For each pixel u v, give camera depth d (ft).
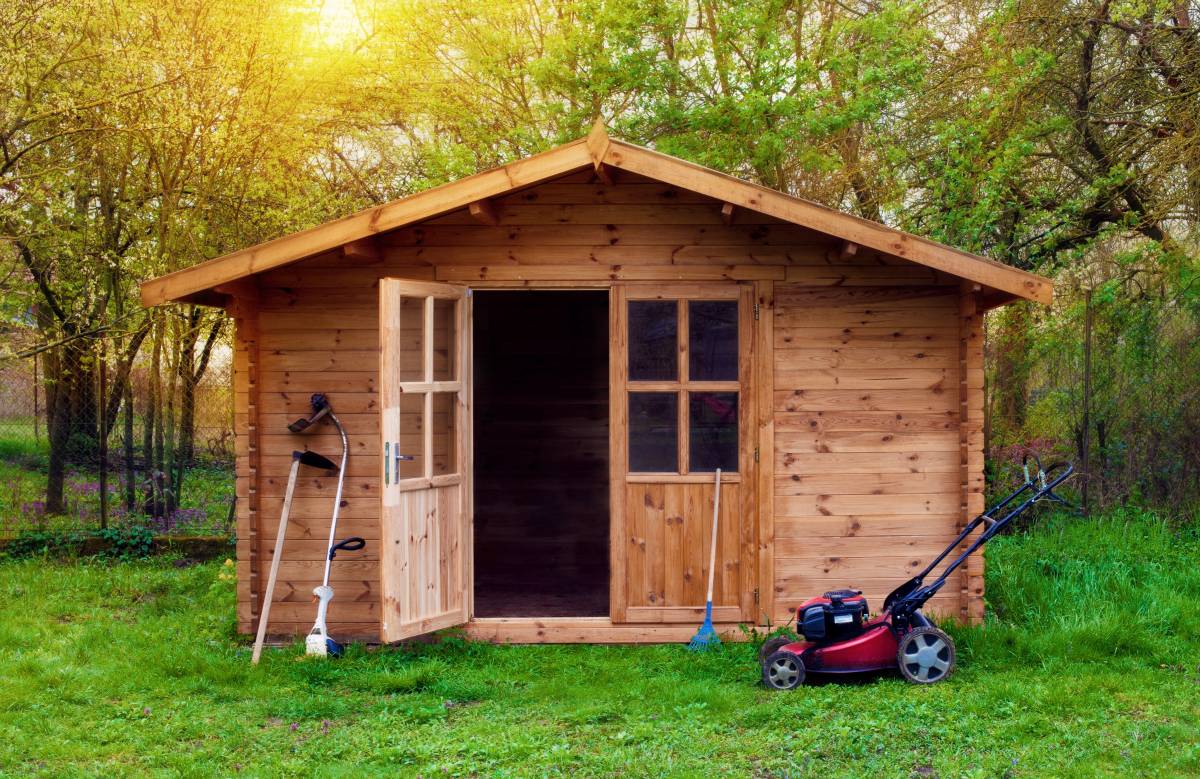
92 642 21.88
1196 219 34.68
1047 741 15.66
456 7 41.57
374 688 18.76
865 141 39.81
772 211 20.35
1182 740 15.62
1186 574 26.11
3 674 19.48
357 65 41.22
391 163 43.98
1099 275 36.83
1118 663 19.71
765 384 22.20
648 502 22.30
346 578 22.36
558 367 35.83
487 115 43.68
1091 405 33.94
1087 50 36.35
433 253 22.39
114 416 33.68
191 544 32.71
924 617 19.62
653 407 22.34
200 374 34.99
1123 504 33.27
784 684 18.75
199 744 16.05
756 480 22.20
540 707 17.80
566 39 40.06
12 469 33.55
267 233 36.37
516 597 26.17
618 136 39.27
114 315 34.14
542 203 22.31
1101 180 33.81
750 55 38.88
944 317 22.30
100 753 15.53
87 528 32.81
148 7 32.60
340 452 22.44
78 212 35.50
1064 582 24.86
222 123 32.65
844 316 22.29
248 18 33.35
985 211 33.50
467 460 22.58
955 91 37.81
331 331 22.47
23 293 36.06
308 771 14.78
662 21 37.96
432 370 21.57
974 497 22.03
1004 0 36.11
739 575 22.18
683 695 17.98
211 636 22.56
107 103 31.48
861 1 41.47
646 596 22.26
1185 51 34.91
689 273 22.26
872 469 22.21
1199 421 33.50
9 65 30.30
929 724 16.42
